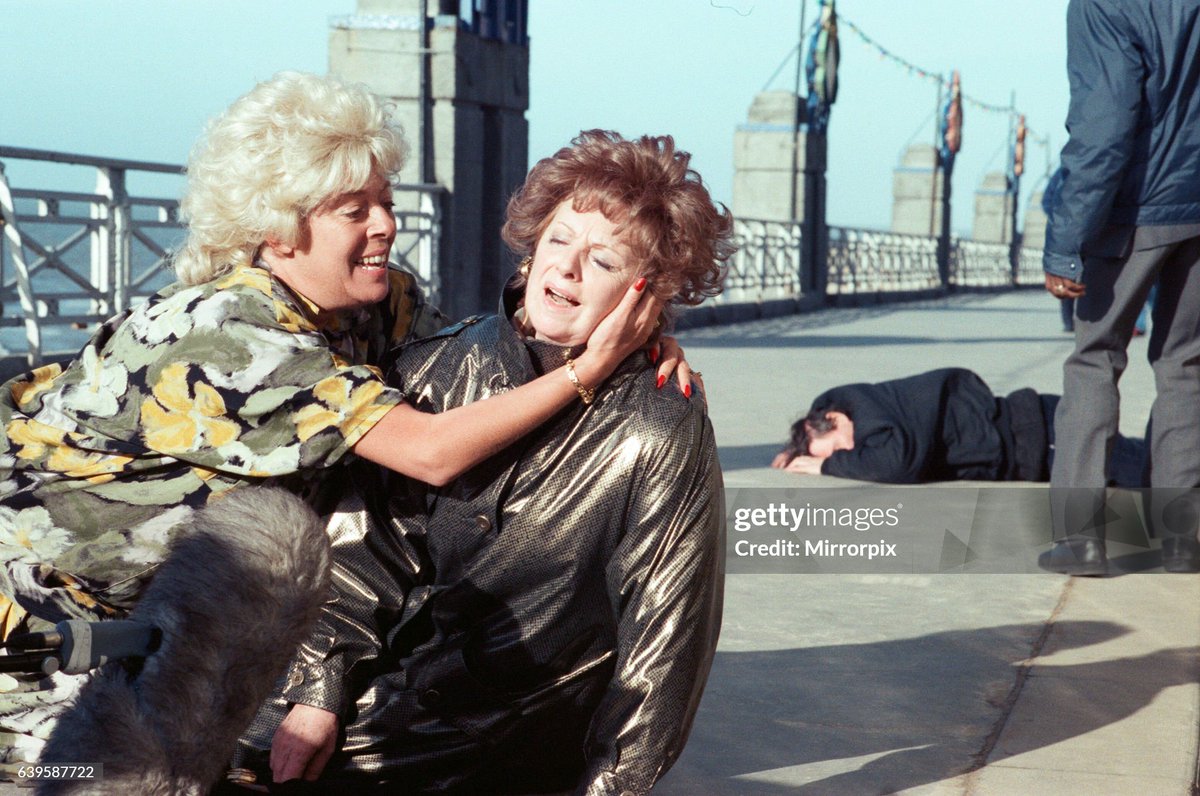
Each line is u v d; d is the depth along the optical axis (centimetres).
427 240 984
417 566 213
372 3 974
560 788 226
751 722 275
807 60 1803
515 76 1076
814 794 239
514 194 206
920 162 2597
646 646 197
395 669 214
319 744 206
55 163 632
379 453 193
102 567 193
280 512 160
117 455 195
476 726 212
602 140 199
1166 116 391
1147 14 384
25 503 195
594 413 202
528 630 206
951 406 537
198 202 202
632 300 195
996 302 2380
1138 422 691
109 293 682
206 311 195
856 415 534
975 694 296
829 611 360
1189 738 271
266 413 191
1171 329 415
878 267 2211
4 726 194
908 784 244
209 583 153
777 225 1753
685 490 200
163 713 150
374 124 201
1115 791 243
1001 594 379
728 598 371
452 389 212
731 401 776
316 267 205
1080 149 394
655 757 197
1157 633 344
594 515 201
